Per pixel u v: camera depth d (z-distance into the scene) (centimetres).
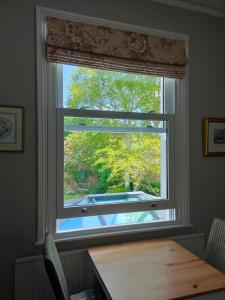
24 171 172
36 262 169
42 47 176
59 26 176
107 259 159
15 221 170
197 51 224
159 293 119
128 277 135
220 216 232
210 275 137
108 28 190
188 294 118
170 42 210
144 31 202
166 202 213
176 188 217
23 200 172
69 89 189
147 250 174
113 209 196
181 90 217
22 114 171
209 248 177
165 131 217
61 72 187
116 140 203
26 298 167
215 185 231
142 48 199
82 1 186
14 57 170
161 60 204
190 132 221
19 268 166
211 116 229
